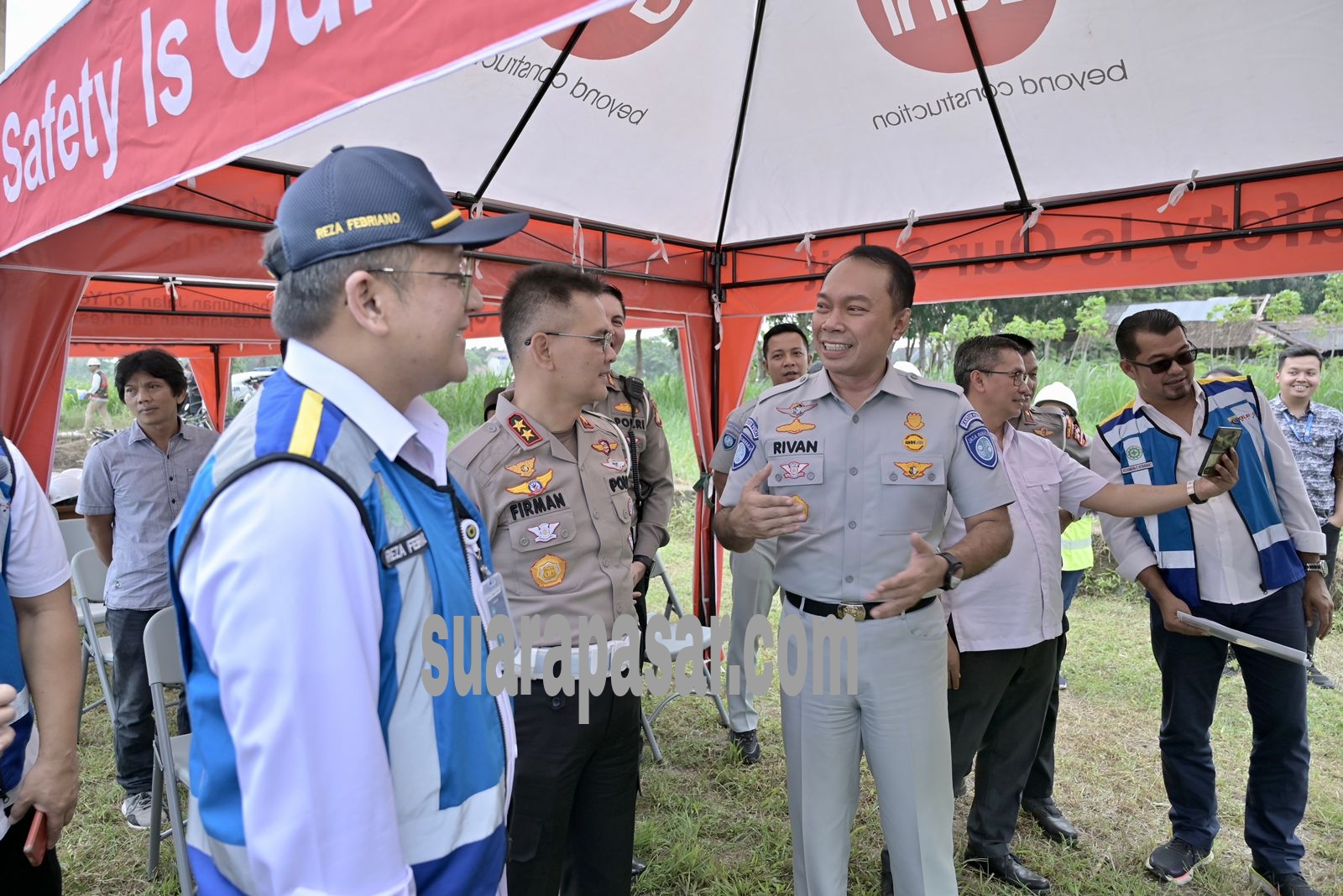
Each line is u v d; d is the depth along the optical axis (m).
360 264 0.88
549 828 1.73
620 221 4.40
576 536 1.82
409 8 1.34
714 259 4.96
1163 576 2.62
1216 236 3.39
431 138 3.36
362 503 0.84
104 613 4.17
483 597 1.04
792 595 1.98
